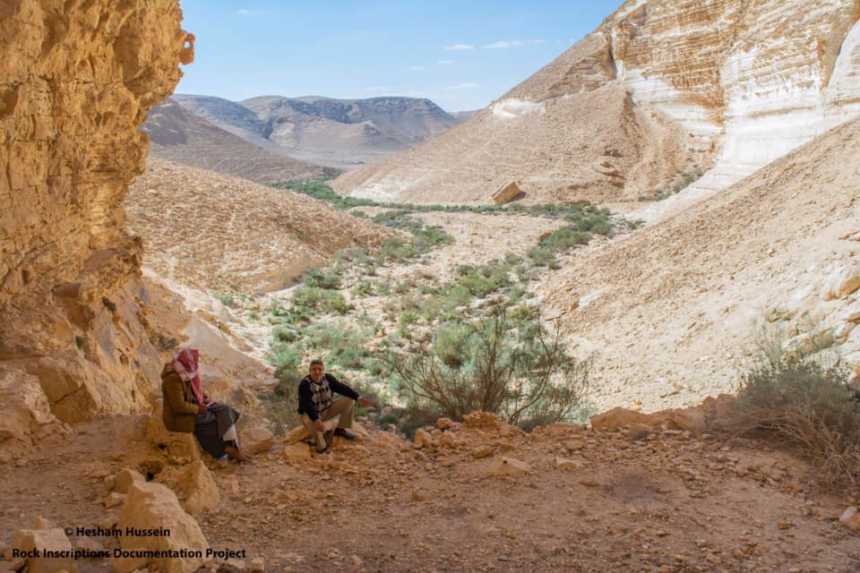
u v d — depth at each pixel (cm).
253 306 2888
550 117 8825
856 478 567
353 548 479
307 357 2106
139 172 1312
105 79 1052
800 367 725
